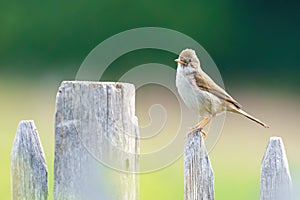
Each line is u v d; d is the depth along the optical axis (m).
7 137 14.44
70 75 25.31
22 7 26.02
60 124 5.36
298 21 26.30
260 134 16.45
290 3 26.33
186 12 26.64
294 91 24.27
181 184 10.79
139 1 26.39
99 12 26.19
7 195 9.86
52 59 26.09
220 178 12.00
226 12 26.62
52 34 26.11
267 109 20.22
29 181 5.39
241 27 26.62
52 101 19.78
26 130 5.38
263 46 26.48
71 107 5.34
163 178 11.08
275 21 26.45
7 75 24.69
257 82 25.81
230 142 15.41
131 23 26.41
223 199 10.38
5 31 26.03
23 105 18.73
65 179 5.38
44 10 26.11
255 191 10.86
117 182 5.41
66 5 26.09
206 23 26.69
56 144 5.36
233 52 26.67
